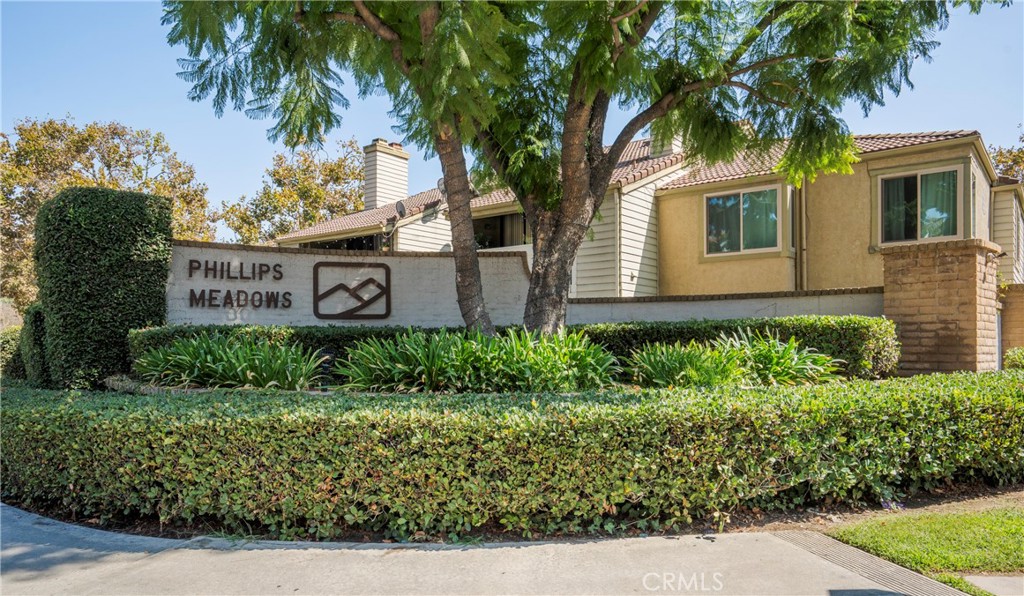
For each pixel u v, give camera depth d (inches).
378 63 281.1
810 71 337.4
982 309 310.7
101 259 328.5
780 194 504.1
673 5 305.7
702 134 379.2
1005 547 139.5
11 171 873.5
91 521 175.5
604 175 336.2
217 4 245.3
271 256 394.3
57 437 179.3
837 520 164.1
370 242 783.1
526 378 234.1
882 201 479.2
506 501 152.8
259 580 130.6
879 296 350.6
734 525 161.0
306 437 156.3
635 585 125.5
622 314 444.1
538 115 344.2
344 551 146.2
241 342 303.3
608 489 155.0
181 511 162.4
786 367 263.1
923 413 179.3
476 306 303.0
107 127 1007.6
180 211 1053.8
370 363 252.4
